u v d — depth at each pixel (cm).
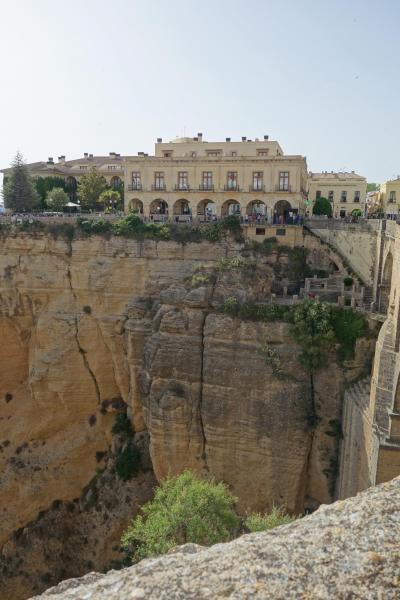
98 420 4953
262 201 5700
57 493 4794
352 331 3584
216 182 5800
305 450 3584
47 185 8112
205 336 3819
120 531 4247
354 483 3161
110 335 4894
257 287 4134
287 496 3600
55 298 5069
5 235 5091
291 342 3656
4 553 4619
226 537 2461
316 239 4850
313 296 4134
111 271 4872
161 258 4866
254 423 3653
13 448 5047
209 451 3788
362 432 3062
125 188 6119
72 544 4466
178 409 3816
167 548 2341
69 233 4997
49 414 5056
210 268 4266
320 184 8800
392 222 3972
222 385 3731
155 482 4306
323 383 3603
